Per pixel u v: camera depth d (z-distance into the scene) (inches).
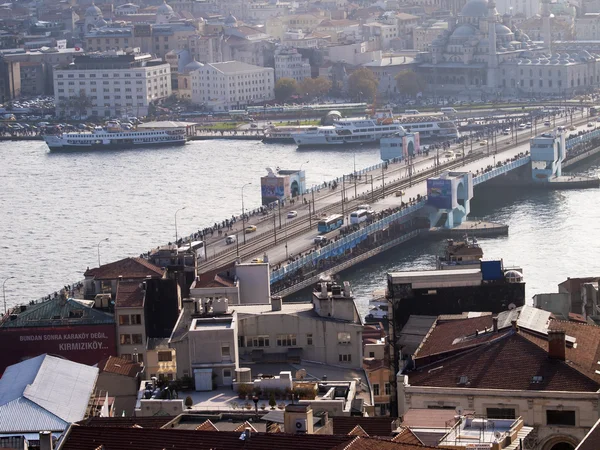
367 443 7775.6
